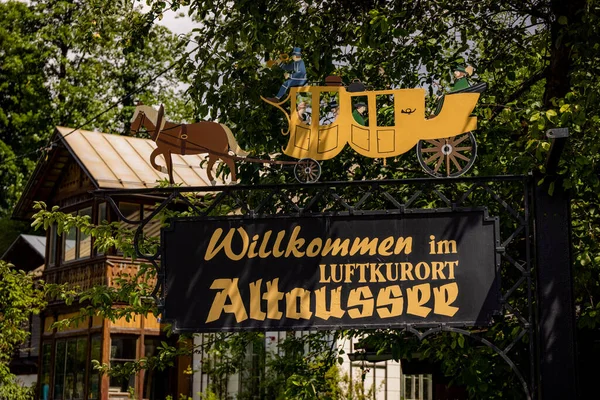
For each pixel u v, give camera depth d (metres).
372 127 9.73
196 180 29.08
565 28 11.88
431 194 13.20
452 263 9.20
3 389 28.05
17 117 44.78
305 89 9.88
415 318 9.16
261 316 9.31
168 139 10.53
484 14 14.09
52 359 30.62
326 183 9.41
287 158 13.24
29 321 37.81
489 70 14.49
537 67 14.65
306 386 13.80
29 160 45.34
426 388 25.91
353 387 24.94
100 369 14.50
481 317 9.10
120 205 28.23
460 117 9.66
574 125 11.63
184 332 9.34
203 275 9.44
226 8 13.66
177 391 30.36
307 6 13.38
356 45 13.88
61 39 45.19
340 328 9.20
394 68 14.45
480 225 9.24
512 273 12.47
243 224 9.49
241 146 13.34
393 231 9.31
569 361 8.91
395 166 13.51
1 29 45.44
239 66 13.31
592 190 11.93
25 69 45.56
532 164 11.62
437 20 14.06
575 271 11.65
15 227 46.69
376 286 9.23
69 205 30.53
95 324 28.62
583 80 11.84
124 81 45.34
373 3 13.52
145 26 14.47
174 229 9.54
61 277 30.39
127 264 28.61
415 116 9.70
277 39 13.45
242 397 26.64
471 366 11.89
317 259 9.34
